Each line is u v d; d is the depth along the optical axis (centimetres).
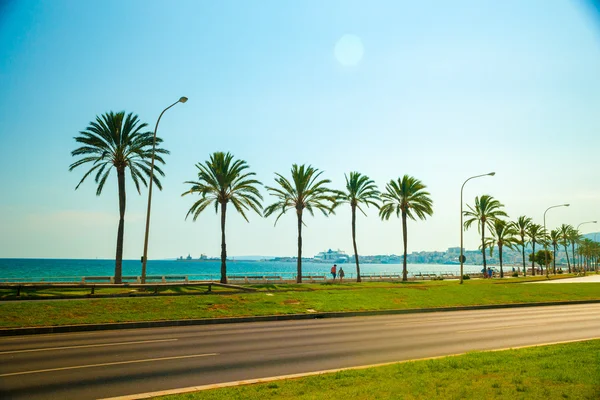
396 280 6081
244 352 1295
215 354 1259
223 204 4325
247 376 1006
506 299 3269
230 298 2522
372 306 2633
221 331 1759
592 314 2530
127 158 3925
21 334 1614
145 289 2900
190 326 1922
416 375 940
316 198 4888
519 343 1485
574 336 1655
